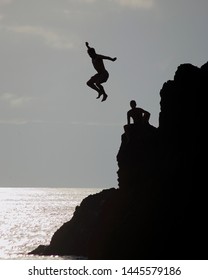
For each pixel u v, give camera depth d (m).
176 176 42.44
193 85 44.69
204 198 40.38
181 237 39.94
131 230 42.84
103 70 41.34
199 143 42.34
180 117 44.38
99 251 44.25
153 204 42.62
